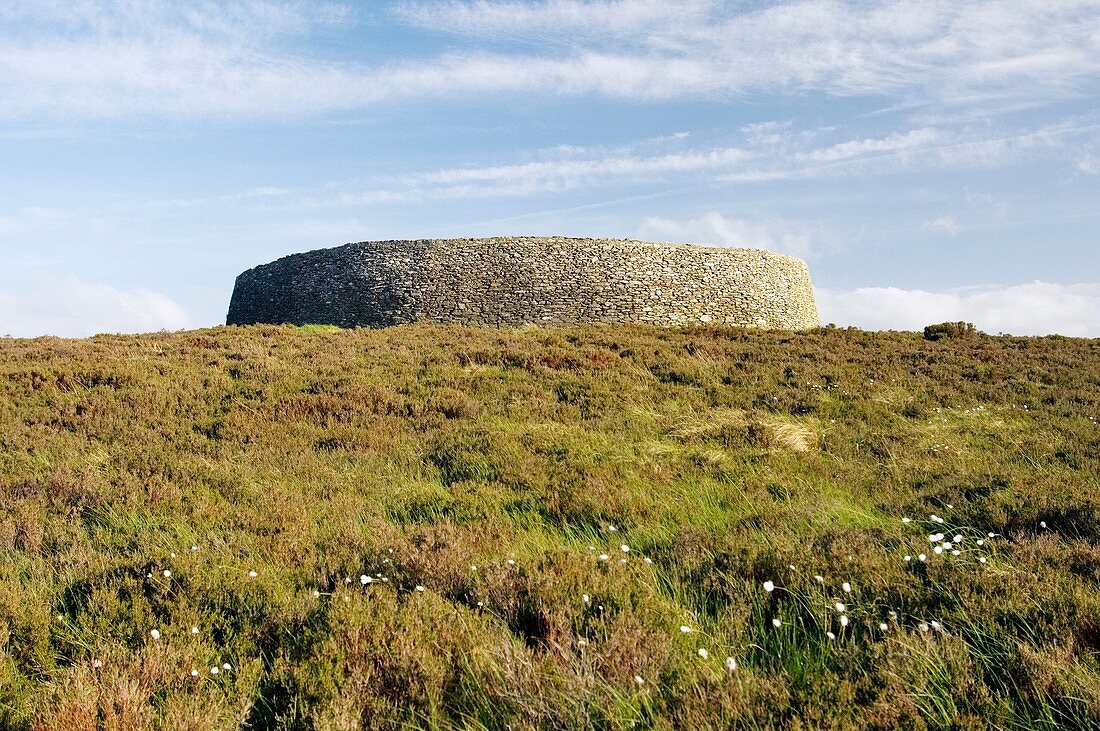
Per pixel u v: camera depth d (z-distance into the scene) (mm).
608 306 35406
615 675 3893
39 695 3945
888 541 6230
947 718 3465
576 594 4945
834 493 8477
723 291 37625
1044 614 4441
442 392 15148
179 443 11141
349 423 12750
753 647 4363
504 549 6273
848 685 3713
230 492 8484
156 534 6820
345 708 3699
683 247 37719
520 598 5035
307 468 9797
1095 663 3883
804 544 5984
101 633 4695
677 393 15875
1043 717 3480
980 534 6625
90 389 14875
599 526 7203
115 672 4012
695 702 3592
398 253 36938
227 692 4039
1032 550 5695
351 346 21641
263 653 4488
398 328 28203
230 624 4898
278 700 4004
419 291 35906
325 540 6570
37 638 4605
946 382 17891
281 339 22875
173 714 3682
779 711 3568
